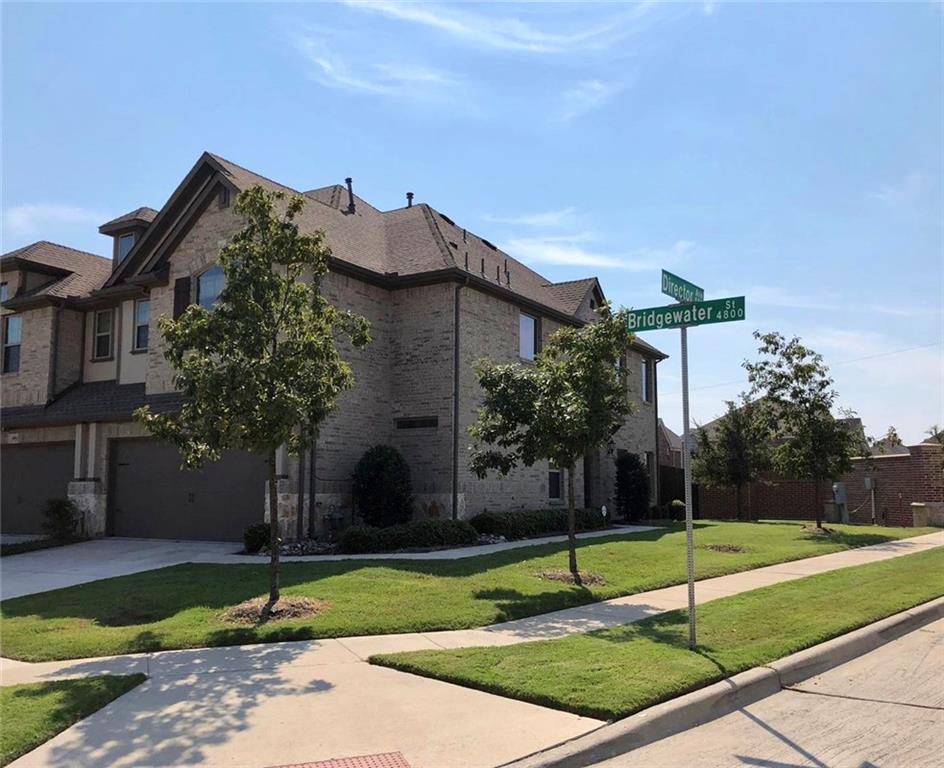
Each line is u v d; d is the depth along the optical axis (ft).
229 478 57.21
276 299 31.58
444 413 60.54
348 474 57.77
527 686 20.36
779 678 22.84
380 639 27.04
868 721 19.49
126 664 24.00
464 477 60.75
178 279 61.46
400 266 64.34
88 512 63.21
